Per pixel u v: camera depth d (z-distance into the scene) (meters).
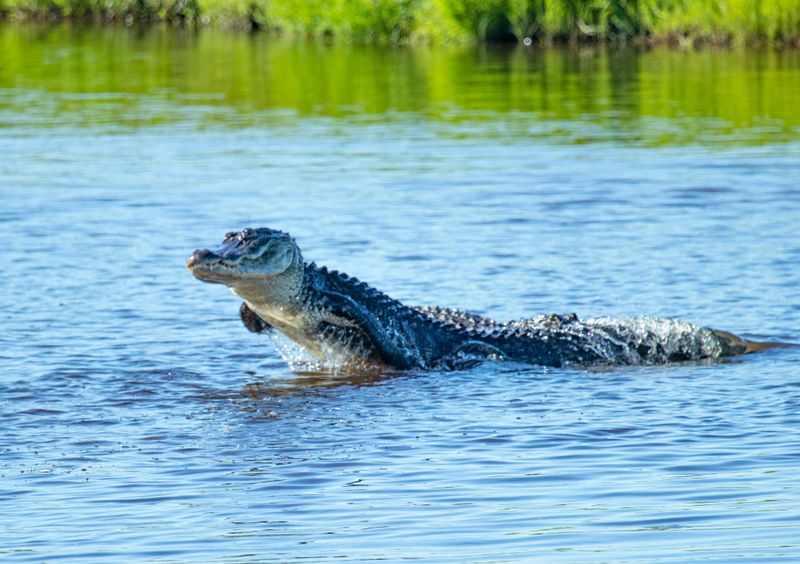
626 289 48.72
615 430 32.56
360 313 41.06
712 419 33.34
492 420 34.03
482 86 112.25
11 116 97.25
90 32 177.38
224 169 75.00
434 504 27.33
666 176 71.75
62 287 49.41
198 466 30.42
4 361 39.84
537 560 24.03
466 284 49.72
